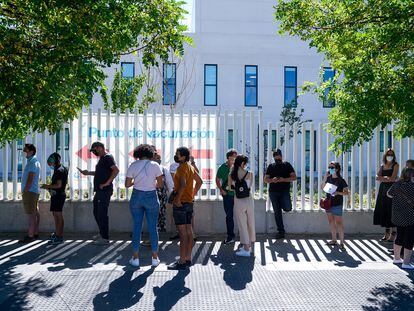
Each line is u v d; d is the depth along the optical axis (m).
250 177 8.68
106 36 7.99
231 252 8.89
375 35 8.36
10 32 7.34
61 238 9.44
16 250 8.83
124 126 10.73
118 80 19.70
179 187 7.59
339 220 9.28
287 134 10.81
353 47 8.72
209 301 6.12
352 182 10.82
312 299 6.25
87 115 10.65
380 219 9.76
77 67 7.55
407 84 7.85
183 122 10.81
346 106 8.08
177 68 28.27
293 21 9.09
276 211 10.13
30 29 8.00
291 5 8.98
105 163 9.20
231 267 7.82
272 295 6.40
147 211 7.80
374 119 7.98
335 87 8.54
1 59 7.53
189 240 7.78
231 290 6.59
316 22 8.94
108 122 10.70
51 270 7.50
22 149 10.73
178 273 7.40
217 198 10.65
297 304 6.05
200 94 28.97
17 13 7.86
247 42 29.56
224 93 29.39
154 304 5.98
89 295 6.31
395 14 7.88
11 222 10.46
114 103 19.31
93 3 7.47
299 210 10.68
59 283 6.82
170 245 9.35
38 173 9.62
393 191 7.89
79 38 7.43
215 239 10.04
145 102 21.55
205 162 10.77
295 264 8.09
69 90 7.60
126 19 7.93
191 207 7.77
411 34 7.75
